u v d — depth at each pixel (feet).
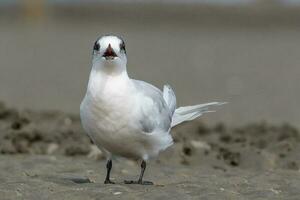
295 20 152.66
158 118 30.48
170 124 32.35
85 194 28.99
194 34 136.05
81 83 79.10
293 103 67.72
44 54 104.58
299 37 129.90
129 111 29.12
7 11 161.48
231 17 155.94
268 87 76.79
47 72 86.84
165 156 40.45
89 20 158.51
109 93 28.99
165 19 158.71
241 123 56.44
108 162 30.99
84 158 40.55
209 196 28.76
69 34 132.36
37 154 41.91
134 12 162.91
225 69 90.27
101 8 165.68
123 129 29.22
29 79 81.05
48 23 153.48
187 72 87.20
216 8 161.17
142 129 29.50
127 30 142.00
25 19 156.97
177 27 149.28
